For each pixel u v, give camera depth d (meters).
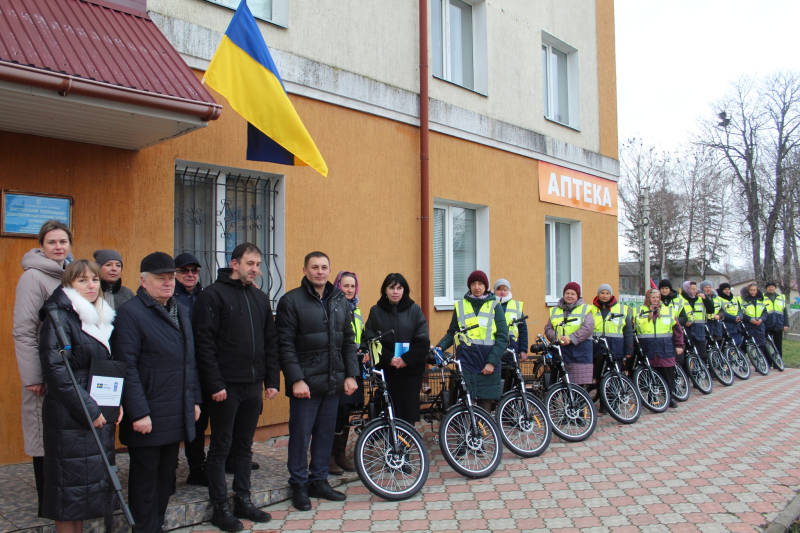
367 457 4.57
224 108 5.61
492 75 8.81
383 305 5.08
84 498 3.04
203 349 3.74
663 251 34.91
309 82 6.25
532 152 9.41
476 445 5.00
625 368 8.06
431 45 8.11
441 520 4.06
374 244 6.91
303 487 4.26
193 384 3.61
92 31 4.29
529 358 6.89
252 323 3.96
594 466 5.32
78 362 3.12
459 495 4.55
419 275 7.43
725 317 11.53
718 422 7.15
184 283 4.37
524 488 4.72
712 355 10.44
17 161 4.43
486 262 8.59
